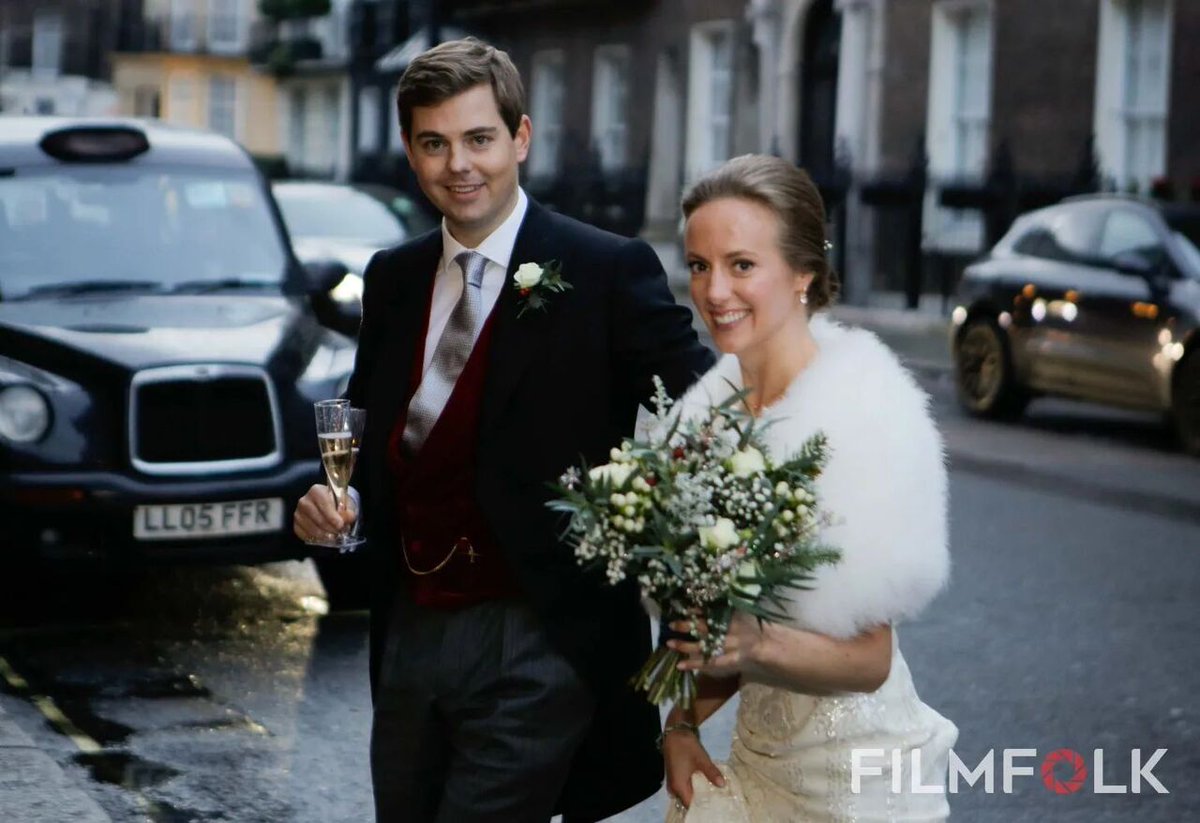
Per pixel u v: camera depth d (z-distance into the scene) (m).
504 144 3.51
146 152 8.71
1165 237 13.42
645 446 3.01
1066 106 22.20
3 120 8.85
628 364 3.55
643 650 3.64
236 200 8.65
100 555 7.20
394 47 45.06
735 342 3.04
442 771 3.61
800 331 3.09
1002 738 6.20
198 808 5.32
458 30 39.16
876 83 25.55
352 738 6.03
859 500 2.88
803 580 2.86
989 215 22.67
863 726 3.03
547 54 36.19
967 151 24.16
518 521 3.48
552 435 3.51
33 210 8.30
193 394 7.26
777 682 3.03
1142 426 14.74
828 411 2.93
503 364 3.51
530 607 3.49
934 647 7.41
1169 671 7.07
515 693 3.47
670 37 32.00
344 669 6.89
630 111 33.38
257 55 53.19
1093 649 7.39
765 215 3.01
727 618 2.86
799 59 28.05
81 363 7.25
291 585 8.32
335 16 50.53
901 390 2.96
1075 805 5.57
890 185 24.11
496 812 3.46
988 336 14.88
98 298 7.96
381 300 3.69
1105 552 9.46
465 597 3.50
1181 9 20.42
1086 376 13.81
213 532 7.28
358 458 3.67
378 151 44.09
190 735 6.02
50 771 5.59
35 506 7.09
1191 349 12.88
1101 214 14.15
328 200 15.98
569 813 3.71
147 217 8.43
